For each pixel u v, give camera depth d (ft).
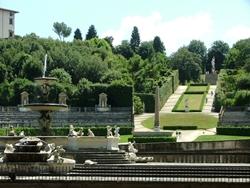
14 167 162.61
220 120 457.68
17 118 486.38
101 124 460.55
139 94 578.66
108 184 141.18
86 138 231.71
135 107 547.90
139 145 273.75
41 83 270.46
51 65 617.62
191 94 650.43
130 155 229.66
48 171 161.48
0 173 150.51
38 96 493.36
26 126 450.30
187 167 165.48
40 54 627.05
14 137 232.73
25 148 171.01
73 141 231.50
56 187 142.00
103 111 507.30
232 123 460.55
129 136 388.78
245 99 530.27
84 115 493.77
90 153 223.51
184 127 439.22
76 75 621.31
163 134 362.33
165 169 157.79
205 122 469.98
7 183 142.31
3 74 576.61
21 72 590.14
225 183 138.72
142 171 155.63
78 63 626.64
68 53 636.89
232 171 156.04
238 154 241.76
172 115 510.99
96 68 625.82
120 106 519.19
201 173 152.66
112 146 232.12
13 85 536.01
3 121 478.59
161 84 623.77
